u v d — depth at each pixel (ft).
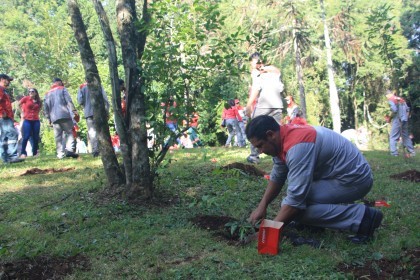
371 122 106.01
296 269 11.68
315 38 93.86
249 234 14.32
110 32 18.42
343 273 11.37
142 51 18.86
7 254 13.02
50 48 70.33
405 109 36.86
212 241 14.16
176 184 21.48
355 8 88.07
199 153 33.83
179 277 11.56
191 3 19.34
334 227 13.64
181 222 16.07
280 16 77.05
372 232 13.46
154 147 18.90
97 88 19.79
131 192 18.33
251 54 25.89
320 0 85.30
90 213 17.10
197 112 19.10
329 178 13.67
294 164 12.78
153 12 18.11
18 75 117.19
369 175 13.73
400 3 103.96
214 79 18.90
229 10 71.05
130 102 18.13
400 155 37.73
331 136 13.51
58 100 34.37
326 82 102.94
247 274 11.57
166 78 18.25
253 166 24.81
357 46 85.15
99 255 13.34
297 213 13.39
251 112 26.53
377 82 105.09
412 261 11.75
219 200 18.86
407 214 16.57
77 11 19.70
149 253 13.29
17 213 18.22
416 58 82.28
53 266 12.45
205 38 18.65
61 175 26.43
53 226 16.01
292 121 41.11
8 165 31.94
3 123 33.09
